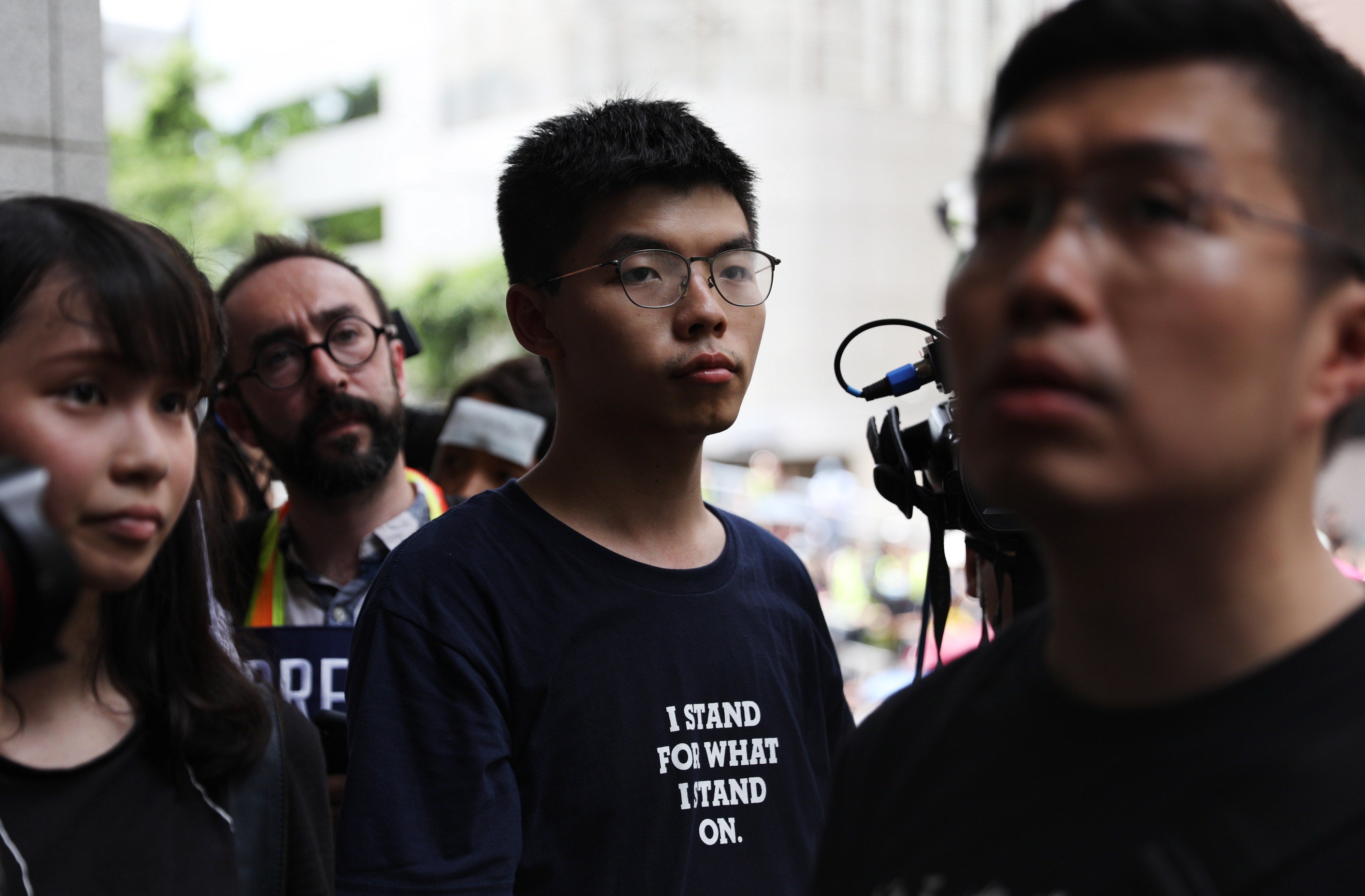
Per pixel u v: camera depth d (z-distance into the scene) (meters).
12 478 0.81
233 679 1.24
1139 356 0.65
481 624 1.43
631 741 1.42
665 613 1.49
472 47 27.19
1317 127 0.69
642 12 24.44
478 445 2.82
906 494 1.54
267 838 1.23
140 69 21.44
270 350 2.21
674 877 1.39
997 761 0.82
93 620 1.13
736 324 1.53
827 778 1.64
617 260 1.49
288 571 2.27
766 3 24.12
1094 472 0.65
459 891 1.31
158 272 1.03
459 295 21.53
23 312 0.99
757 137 23.88
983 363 0.71
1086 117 0.69
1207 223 0.65
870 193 24.36
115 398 1.02
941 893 0.79
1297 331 0.66
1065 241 0.67
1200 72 0.68
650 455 1.53
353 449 2.20
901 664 7.94
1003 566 1.49
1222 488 0.66
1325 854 0.64
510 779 1.39
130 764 1.14
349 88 29.83
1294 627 0.70
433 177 27.48
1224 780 0.68
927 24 25.05
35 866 1.04
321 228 29.33
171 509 1.07
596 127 1.55
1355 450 11.82
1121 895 0.69
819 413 23.69
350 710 1.47
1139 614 0.72
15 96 2.82
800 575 1.73
